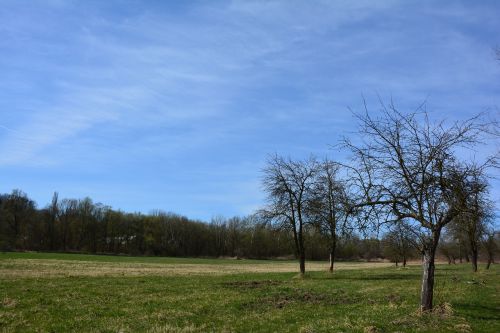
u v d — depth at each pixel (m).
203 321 19.23
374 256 126.62
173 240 156.25
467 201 18.36
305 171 45.22
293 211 45.44
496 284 35.19
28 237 131.50
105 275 42.69
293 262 115.00
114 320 19.11
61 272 44.50
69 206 142.88
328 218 44.72
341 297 27.36
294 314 20.98
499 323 17.39
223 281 38.59
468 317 18.42
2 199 128.88
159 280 38.41
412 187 18.72
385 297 26.70
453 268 70.44
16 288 28.73
